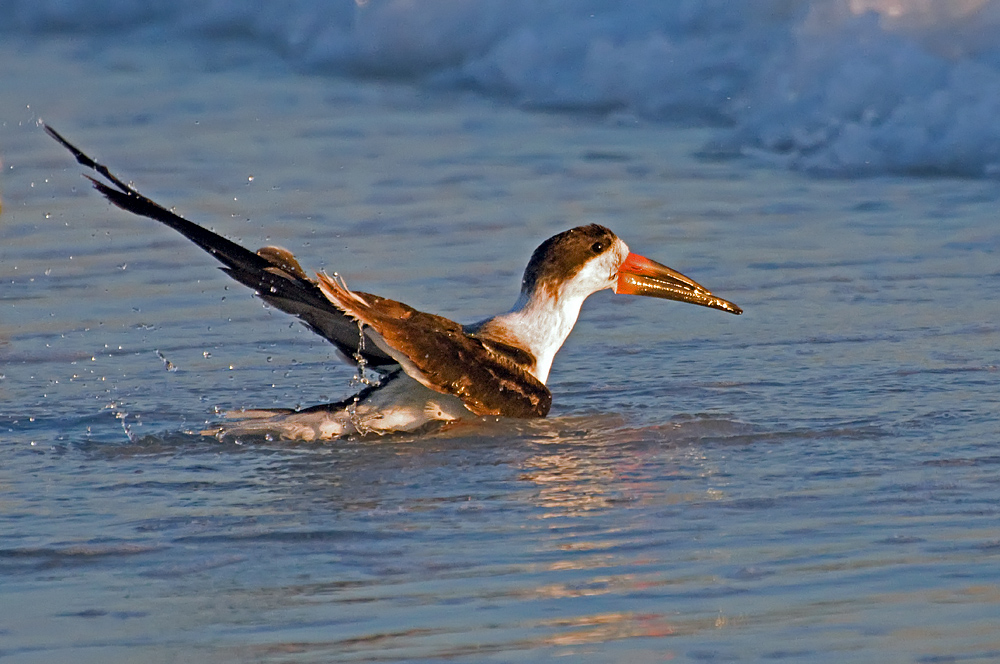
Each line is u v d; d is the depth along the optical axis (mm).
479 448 11453
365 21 26062
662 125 22344
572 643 7906
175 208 18344
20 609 8586
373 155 20922
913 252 16422
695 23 23469
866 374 12914
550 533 9570
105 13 29625
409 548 9391
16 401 12664
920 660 7539
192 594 8750
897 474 10438
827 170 19734
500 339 12430
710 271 16078
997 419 11602
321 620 8320
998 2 20359
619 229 17516
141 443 11664
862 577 8617
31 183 19484
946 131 19484
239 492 10547
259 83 25516
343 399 12492
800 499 10023
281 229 17578
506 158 20750
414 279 15914
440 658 7785
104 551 9430
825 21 21188
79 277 16047
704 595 8469
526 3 24984
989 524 9375
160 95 24703
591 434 11695
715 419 11914
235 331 14523
